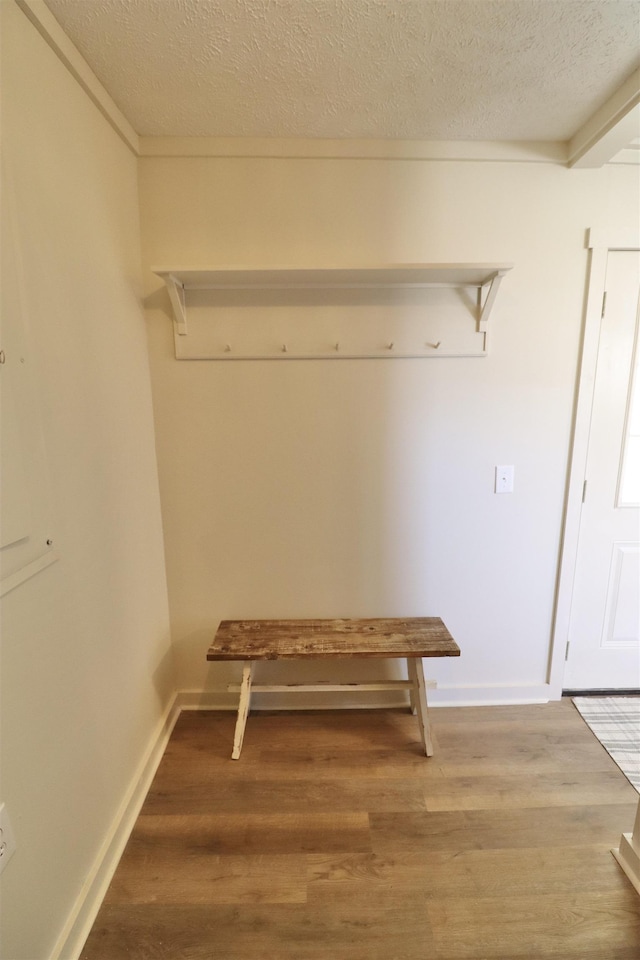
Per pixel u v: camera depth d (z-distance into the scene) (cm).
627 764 166
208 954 110
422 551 188
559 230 166
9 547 90
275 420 176
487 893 123
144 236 162
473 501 184
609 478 186
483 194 164
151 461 173
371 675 197
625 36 114
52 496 106
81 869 115
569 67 125
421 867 129
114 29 109
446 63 122
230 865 130
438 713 194
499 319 171
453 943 112
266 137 157
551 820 144
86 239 124
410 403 176
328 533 185
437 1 103
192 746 175
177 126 150
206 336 169
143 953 110
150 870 129
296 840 137
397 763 166
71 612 114
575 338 174
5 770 89
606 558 193
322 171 161
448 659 198
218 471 179
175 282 155
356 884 125
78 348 119
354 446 179
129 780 145
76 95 118
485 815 145
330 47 116
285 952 110
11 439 91
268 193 161
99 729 127
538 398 177
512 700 200
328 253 165
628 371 178
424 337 171
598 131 144
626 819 144
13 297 93
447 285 167
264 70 124
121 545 145
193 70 123
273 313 168
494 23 109
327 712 195
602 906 119
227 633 176
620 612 198
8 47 92
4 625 89
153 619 173
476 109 143
